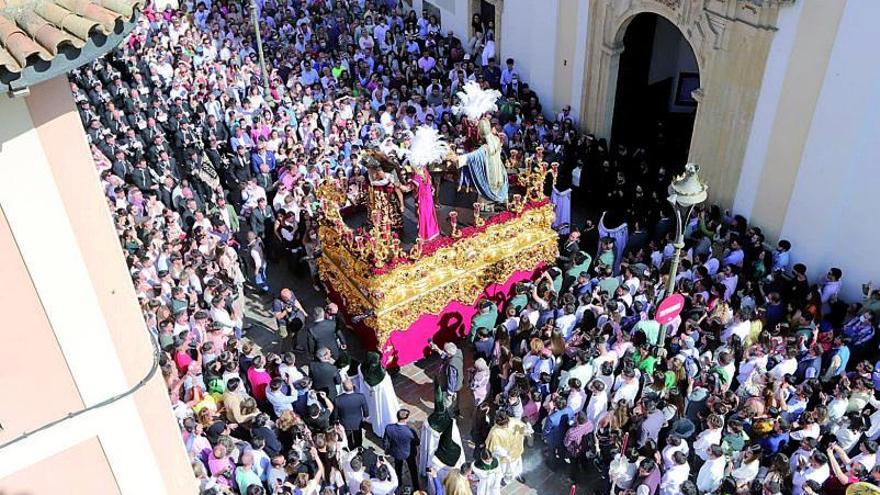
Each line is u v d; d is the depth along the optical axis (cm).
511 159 1437
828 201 1307
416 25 2253
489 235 1287
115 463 666
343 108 1762
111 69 1973
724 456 954
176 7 2384
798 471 952
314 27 2239
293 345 1301
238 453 970
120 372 633
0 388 591
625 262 1313
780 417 995
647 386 1060
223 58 2056
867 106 1198
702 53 1446
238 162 1661
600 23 1672
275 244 1505
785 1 1257
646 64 1858
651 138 1884
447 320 1304
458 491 921
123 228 1315
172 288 1214
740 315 1170
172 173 1611
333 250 1299
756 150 1416
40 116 523
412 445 1028
